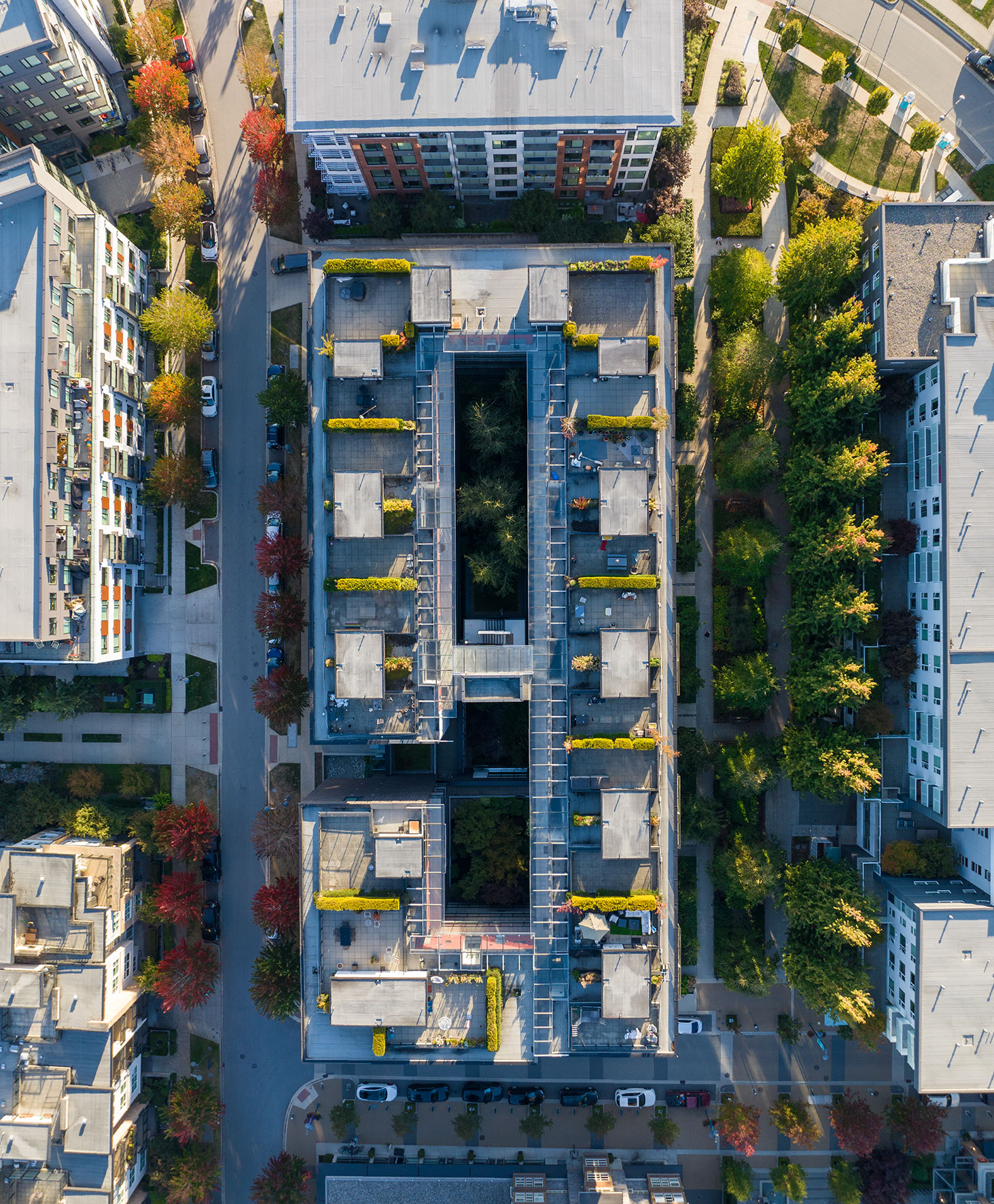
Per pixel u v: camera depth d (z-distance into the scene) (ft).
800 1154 251.80
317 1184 254.47
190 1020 258.98
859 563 214.28
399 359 209.05
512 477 230.07
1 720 247.50
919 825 237.45
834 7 248.11
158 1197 253.65
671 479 210.18
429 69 210.79
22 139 247.70
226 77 256.11
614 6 208.64
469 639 226.79
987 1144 246.47
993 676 211.61
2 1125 226.58
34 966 227.40
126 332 242.17
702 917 253.85
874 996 237.86
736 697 232.94
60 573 217.77
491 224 245.86
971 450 212.64
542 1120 245.04
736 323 240.12
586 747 205.98
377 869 204.85
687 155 235.40
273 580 253.03
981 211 220.02
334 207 251.80
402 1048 210.38
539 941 208.74
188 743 259.60
